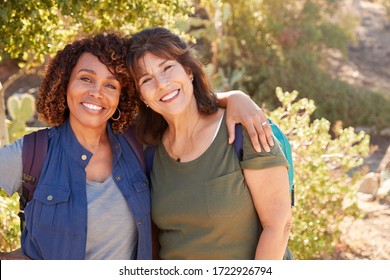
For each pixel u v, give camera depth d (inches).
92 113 99.3
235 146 98.2
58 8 160.9
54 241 96.3
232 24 528.1
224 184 97.1
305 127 210.2
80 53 101.0
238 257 99.0
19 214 102.5
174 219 100.0
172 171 101.3
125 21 180.1
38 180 98.4
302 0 540.4
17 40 165.5
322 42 554.9
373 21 775.7
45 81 103.6
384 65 647.8
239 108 99.8
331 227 226.4
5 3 154.3
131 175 102.5
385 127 490.0
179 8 187.9
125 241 99.6
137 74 100.6
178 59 101.4
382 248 237.9
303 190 207.2
